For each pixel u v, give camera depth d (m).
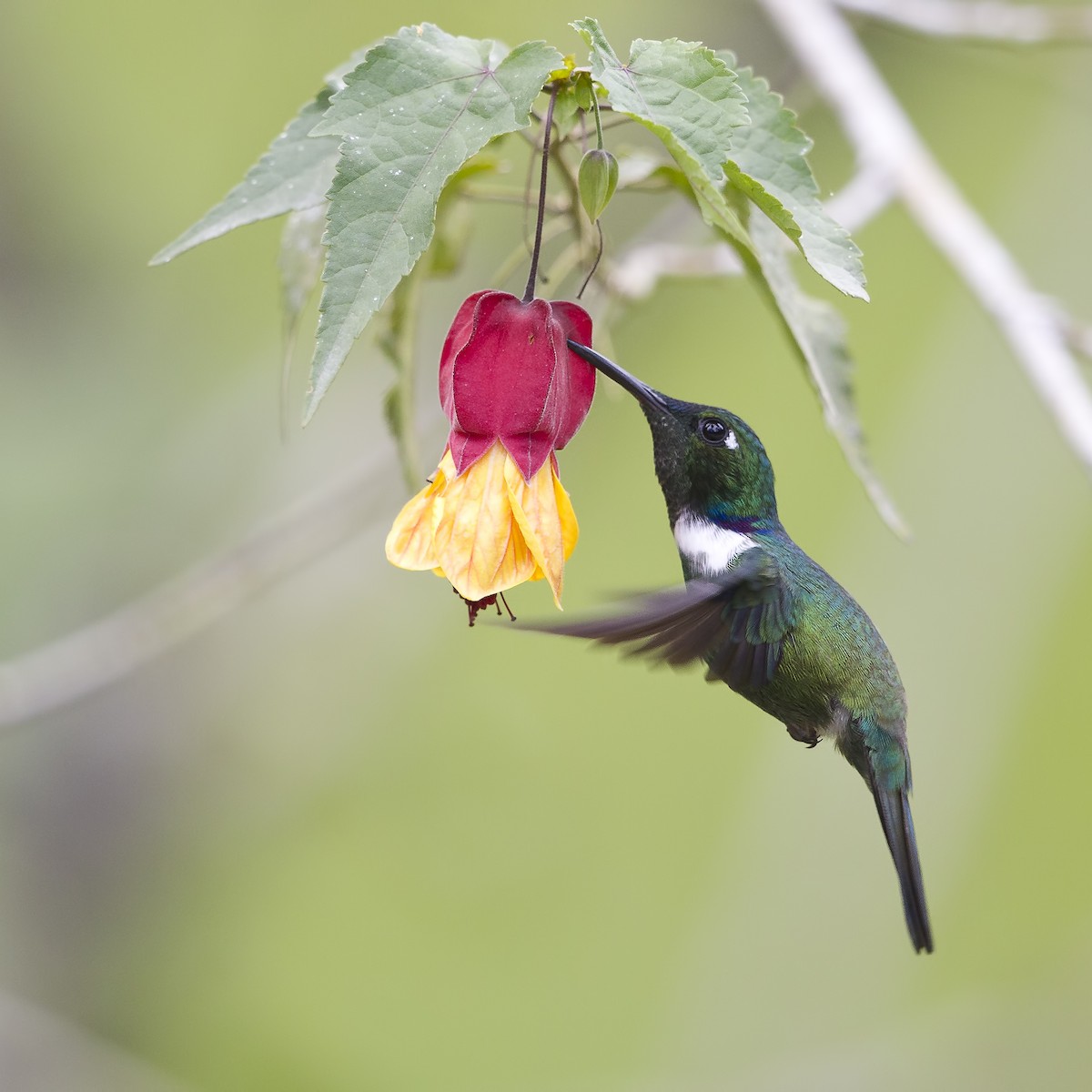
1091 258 10.59
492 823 11.98
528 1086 11.37
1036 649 10.28
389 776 11.58
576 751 12.42
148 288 10.44
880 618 10.20
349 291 3.41
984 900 12.38
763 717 12.75
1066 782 12.67
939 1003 11.58
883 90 6.43
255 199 4.17
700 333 11.48
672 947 11.99
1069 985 11.42
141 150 10.14
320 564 10.32
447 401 4.27
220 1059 10.97
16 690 7.28
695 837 12.47
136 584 9.85
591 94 3.85
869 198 6.09
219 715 10.51
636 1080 11.05
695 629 4.69
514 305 4.26
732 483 5.23
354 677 10.49
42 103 10.10
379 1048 11.40
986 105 11.10
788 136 3.95
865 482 4.82
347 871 11.47
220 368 10.34
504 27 9.12
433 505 4.16
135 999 10.75
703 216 3.82
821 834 10.59
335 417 9.88
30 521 9.91
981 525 10.22
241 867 11.05
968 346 10.44
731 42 8.71
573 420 4.31
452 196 4.88
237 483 10.01
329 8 9.70
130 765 10.52
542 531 4.12
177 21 9.88
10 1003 9.51
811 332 4.79
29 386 10.23
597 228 4.46
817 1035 10.67
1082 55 8.45
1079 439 5.41
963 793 10.13
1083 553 10.87
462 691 12.16
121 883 10.64
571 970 11.86
